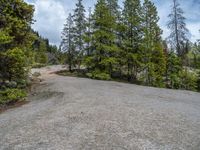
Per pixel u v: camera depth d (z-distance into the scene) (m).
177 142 8.84
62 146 8.62
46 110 14.27
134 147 8.40
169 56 42.31
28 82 27.84
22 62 19.42
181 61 42.72
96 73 37.19
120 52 38.19
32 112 14.21
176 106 15.64
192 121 11.62
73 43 47.81
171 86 41.34
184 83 42.03
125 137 9.32
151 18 38.78
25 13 20.02
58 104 15.76
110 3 41.91
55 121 11.65
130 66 38.75
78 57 47.34
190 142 8.85
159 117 12.10
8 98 17.83
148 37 37.72
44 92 22.59
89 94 19.09
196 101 19.92
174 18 38.28
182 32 38.28
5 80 20.34
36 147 8.67
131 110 13.37
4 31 17.55
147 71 37.75
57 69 59.34
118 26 38.38
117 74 40.34
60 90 22.23
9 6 18.86
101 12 38.31
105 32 36.97
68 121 11.52
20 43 20.20
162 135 9.55
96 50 37.84
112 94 19.53
